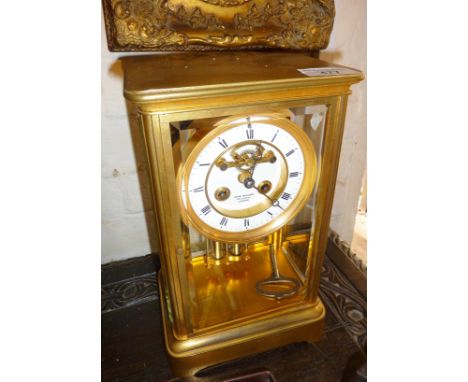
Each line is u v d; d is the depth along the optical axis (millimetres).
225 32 571
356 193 964
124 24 526
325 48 657
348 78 439
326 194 537
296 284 662
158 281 777
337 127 481
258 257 701
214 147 460
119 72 620
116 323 704
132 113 667
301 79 418
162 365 623
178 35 552
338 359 631
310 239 587
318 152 519
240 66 490
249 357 635
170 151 424
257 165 513
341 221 996
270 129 472
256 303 638
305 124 505
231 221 544
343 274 817
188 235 544
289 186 543
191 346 585
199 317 614
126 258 829
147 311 732
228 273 681
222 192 514
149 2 523
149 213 790
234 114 428
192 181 477
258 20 580
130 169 726
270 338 619
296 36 612
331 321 705
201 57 566
